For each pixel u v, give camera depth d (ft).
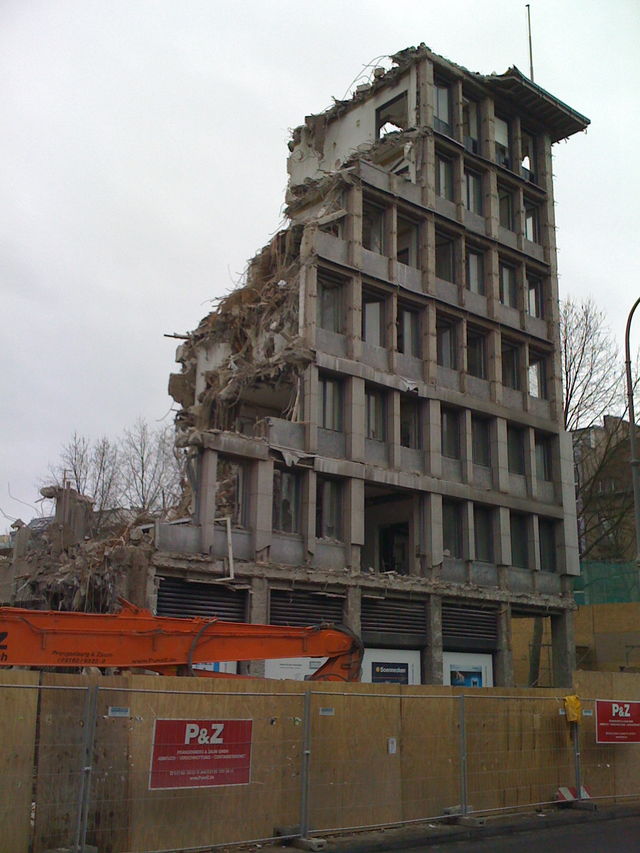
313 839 44.09
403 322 105.29
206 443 82.12
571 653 115.14
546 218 126.21
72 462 155.43
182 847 40.40
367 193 102.37
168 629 52.42
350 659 57.82
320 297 97.25
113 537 85.05
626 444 143.13
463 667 102.27
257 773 43.91
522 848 46.16
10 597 93.76
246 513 86.43
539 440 120.78
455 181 113.39
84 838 36.50
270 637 55.88
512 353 119.55
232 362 104.94
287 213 109.81
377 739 50.21
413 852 44.91
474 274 115.03
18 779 36.17
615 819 58.75
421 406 104.22
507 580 108.58
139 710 40.09
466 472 106.22
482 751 56.13
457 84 116.47
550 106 125.08
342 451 94.63
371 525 108.58
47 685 38.65
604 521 152.97
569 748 62.18
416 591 96.78
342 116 124.16
